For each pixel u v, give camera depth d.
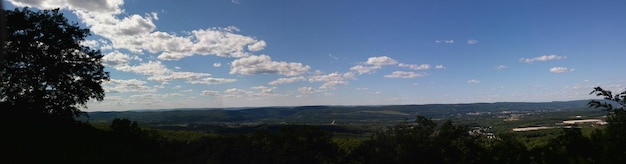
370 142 31.00
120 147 34.16
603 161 20.67
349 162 31.77
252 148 33.03
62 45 41.22
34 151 26.09
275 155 32.38
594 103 20.62
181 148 36.06
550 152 25.41
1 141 25.61
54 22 40.62
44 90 40.78
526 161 26.98
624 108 19.88
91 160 28.28
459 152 28.98
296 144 32.38
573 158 23.75
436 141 28.98
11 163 23.25
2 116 32.66
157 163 31.84
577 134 24.22
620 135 19.52
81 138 34.25
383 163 30.03
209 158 32.81
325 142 32.59
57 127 36.75
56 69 40.66
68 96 42.19
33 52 38.94
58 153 27.17
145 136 42.66
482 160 28.38
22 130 30.92
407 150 29.50
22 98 38.53
